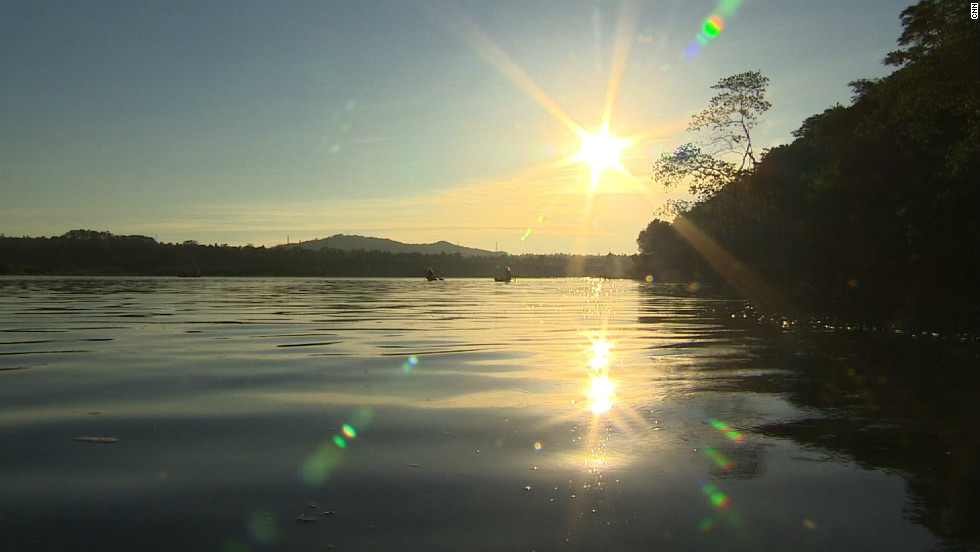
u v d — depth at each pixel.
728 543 4.72
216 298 38.25
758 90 45.56
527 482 5.96
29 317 23.77
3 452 6.77
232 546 4.61
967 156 21.02
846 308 28.77
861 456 6.84
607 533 4.87
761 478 6.13
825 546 4.69
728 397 9.76
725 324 22.88
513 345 16.08
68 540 4.70
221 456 6.68
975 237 25.11
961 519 5.19
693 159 47.47
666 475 6.19
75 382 10.73
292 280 88.69
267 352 14.52
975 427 8.06
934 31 22.48
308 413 8.58
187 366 12.45
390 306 31.97
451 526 4.97
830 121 39.12
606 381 11.05
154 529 4.90
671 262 90.75
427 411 8.73
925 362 13.60
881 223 29.27
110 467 6.32
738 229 51.31
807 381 11.19
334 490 5.73
